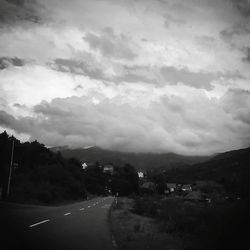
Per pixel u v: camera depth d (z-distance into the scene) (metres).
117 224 18.77
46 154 85.88
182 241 12.93
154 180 157.38
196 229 15.41
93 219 20.58
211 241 10.80
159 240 12.91
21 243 9.55
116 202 51.88
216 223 11.66
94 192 113.75
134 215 28.78
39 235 11.52
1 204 26.47
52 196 45.97
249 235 9.61
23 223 14.50
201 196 53.00
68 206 36.19
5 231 11.44
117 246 10.96
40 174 60.00
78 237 12.17
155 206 32.03
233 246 9.73
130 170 150.00
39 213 21.11
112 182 139.50
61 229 13.93
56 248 9.47
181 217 17.80
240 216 10.30
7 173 45.44
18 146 80.69
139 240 12.55
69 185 62.84
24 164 74.94
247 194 10.95
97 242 11.45
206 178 116.69
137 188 138.50
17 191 40.47
